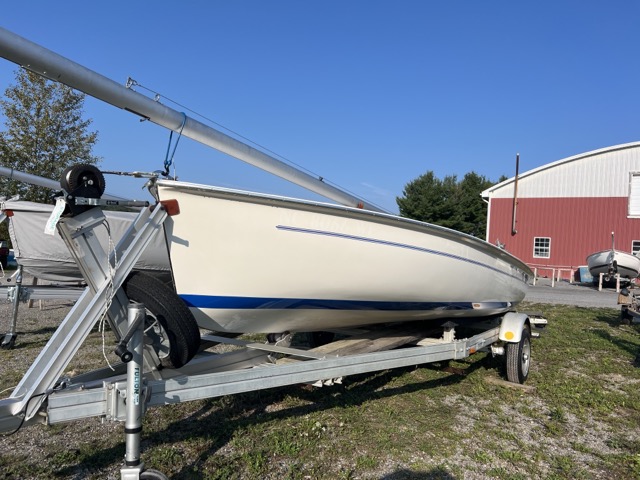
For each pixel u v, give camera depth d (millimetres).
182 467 3016
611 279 17859
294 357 3865
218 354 3555
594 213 23500
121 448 3271
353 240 3541
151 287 2643
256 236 3111
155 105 2811
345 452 3309
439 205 38125
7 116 13305
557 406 4387
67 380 2451
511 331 4965
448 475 3039
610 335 7742
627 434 3797
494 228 26000
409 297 4211
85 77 2383
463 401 4449
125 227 6289
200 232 2938
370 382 4891
